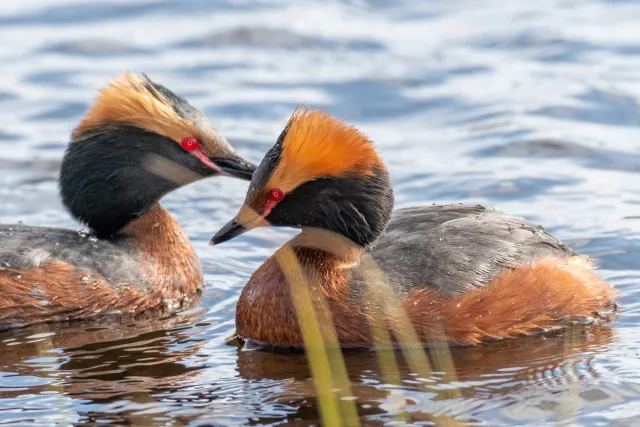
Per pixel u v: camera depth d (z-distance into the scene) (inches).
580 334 511.5
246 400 449.7
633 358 478.0
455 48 988.6
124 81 598.5
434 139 805.9
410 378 464.8
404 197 705.0
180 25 1051.9
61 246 578.6
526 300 509.4
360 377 467.2
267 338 515.2
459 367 476.4
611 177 724.0
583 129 802.2
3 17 1071.0
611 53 950.4
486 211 552.4
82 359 506.6
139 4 1099.3
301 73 943.0
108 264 580.1
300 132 509.0
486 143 788.0
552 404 433.7
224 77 934.4
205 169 596.7
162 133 589.9
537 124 808.3
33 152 798.5
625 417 418.9
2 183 747.4
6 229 585.9
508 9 1084.5
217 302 587.5
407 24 1058.1
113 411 441.4
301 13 1077.8
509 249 522.3
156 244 597.9
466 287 503.8
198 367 490.9
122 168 591.8
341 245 512.7
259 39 1015.6
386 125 842.2
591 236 630.5
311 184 507.8
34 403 451.8
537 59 950.4
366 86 909.8
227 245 659.4
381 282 505.0
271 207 514.0
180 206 714.8
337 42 1008.9
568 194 697.6
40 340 537.6
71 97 896.3
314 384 464.4
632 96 847.7
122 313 578.9
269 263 525.0
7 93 904.3
